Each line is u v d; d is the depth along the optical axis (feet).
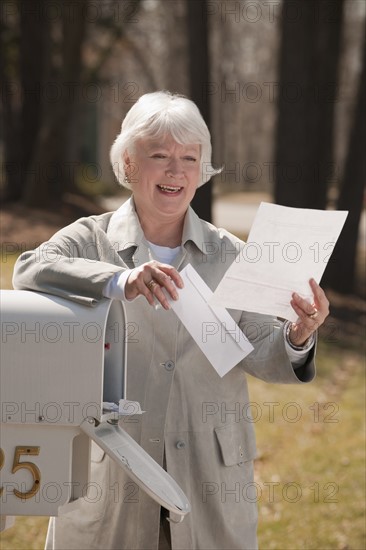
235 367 19.65
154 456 19.03
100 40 161.58
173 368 19.11
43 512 16.31
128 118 19.36
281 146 90.63
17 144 133.28
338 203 100.99
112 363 17.79
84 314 16.28
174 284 17.30
